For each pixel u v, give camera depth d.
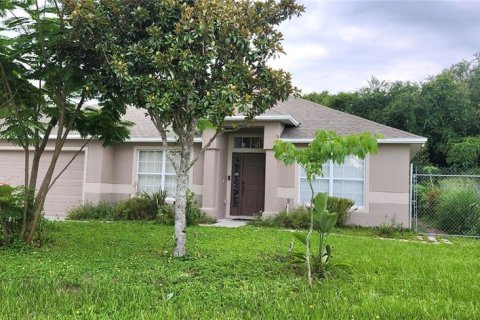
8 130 7.38
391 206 12.87
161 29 6.80
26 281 5.24
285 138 13.76
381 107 29.03
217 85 6.66
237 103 6.55
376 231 12.05
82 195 15.33
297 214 12.66
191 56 6.48
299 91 7.23
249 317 4.11
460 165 24.36
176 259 6.82
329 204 12.70
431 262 7.02
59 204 15.78
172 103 6.54
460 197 13.19
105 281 5.23
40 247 7.91
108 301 4.51
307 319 4.05
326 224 5.89
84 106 9.27
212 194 14.22
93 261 6.53
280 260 6.95
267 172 13.80
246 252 7.63
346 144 5.29
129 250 7.70
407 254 7.90
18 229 8.13
